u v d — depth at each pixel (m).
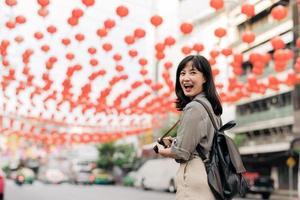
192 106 2.84
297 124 28.86
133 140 52.97
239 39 22.03
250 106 34.41
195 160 2.85
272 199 26.67
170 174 31.58
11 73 12.08
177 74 3.13
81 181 46.56
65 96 13.49
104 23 9.41
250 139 35.28
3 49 10.29
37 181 57.12
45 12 9.05
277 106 31.95
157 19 8.94
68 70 11.40
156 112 16.53
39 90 13.70
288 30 18.94
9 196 23.80
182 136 2.79
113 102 14.60
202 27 23.62
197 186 2.80
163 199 23.66
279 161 32.47
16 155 65.00
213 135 2.86
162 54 10.39
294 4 17.27
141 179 35.81
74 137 22.55
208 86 3.04
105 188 38.56
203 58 3.07
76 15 8.90
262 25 21.66
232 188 2.78
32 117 20.50
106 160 51.91
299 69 11.34
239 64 11.33
